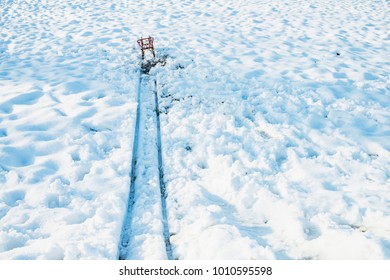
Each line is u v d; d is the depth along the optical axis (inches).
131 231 142.3
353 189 160.4
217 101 248.5
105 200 154.6
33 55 341.7
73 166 180.7
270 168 175.2
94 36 397.7
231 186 160.9
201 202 154.5
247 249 123.1
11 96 247.1
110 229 136.6
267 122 219.9
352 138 203.8
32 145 195.5
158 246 131.6
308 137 207.0
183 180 169.2
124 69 307.6
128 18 471.5
